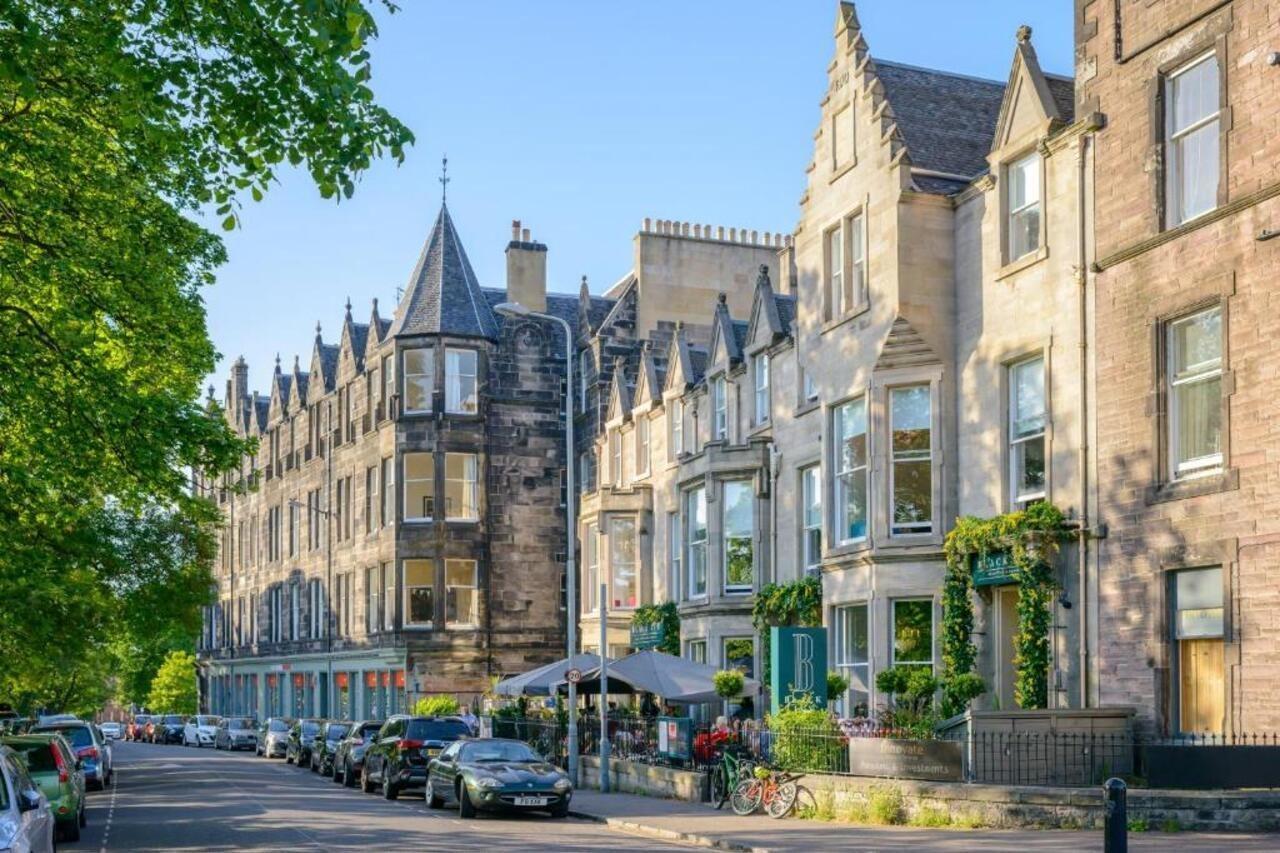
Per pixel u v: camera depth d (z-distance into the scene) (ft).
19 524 89.20
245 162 56.44
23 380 66.74
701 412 142.31
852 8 103.14
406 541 189.57
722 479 128.57
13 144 65.10
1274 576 67.46
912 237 94.99
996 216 90.68
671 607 142.31
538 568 192.24
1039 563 82.17
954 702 84.43
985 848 59.93
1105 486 79.41
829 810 78.23
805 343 107.45
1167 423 75.46
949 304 95.04
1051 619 82.69
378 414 196.65
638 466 160.04
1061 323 83.97
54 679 175.94
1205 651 73.05
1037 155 87.35
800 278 108.68
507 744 96.99
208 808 100.37
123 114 59.72
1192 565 72.84
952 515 93.25
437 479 189.57
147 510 145.89
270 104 53.83
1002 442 89.15
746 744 92.99
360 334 217.97
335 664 213.87
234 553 277.85
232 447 76.18
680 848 68.90
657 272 184.03
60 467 71.56
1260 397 69.00
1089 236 82.02
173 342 81.71
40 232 70.95
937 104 102.63
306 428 234.38
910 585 93.97
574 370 193.88
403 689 189.78
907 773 75.10
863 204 99.30
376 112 54.39
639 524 153.69
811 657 91.35
